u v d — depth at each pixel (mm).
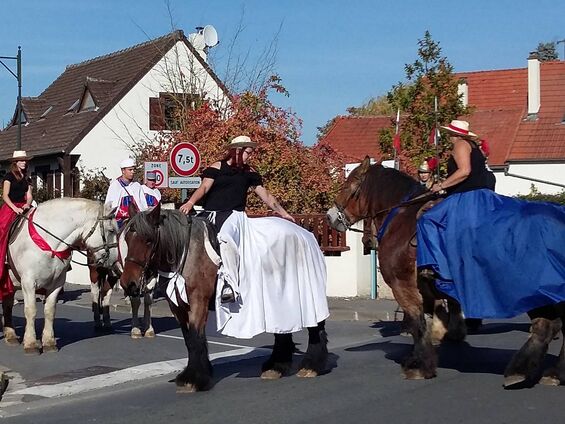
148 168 16156
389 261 9609
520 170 37188
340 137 44406
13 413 8852
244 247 9227
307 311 9500
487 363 10352
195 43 29031
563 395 8445
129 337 13828
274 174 20234
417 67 21094
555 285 8117
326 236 18922
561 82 40438
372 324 15375
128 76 35688
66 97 39594
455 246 8734
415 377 9406
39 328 15078
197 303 9047
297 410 8242
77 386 9992
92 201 12352
